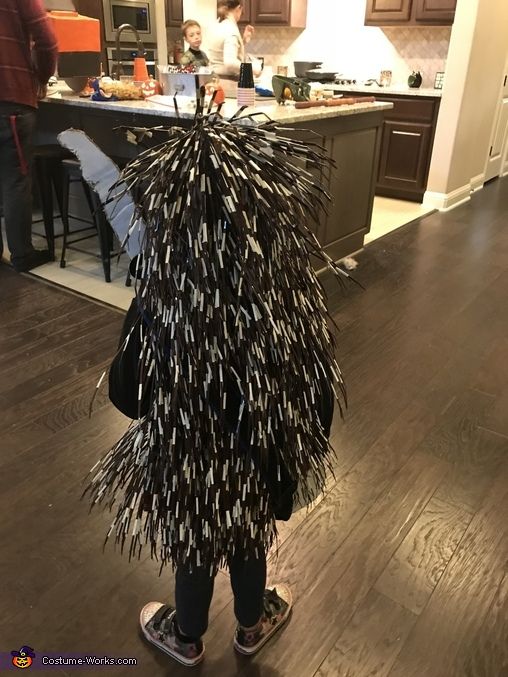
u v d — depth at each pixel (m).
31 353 2.49
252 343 0.82
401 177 5.22
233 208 0.74
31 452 1.91
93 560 1.54
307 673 1.29
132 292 3.09
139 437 0.98
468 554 1.58
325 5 5.86
